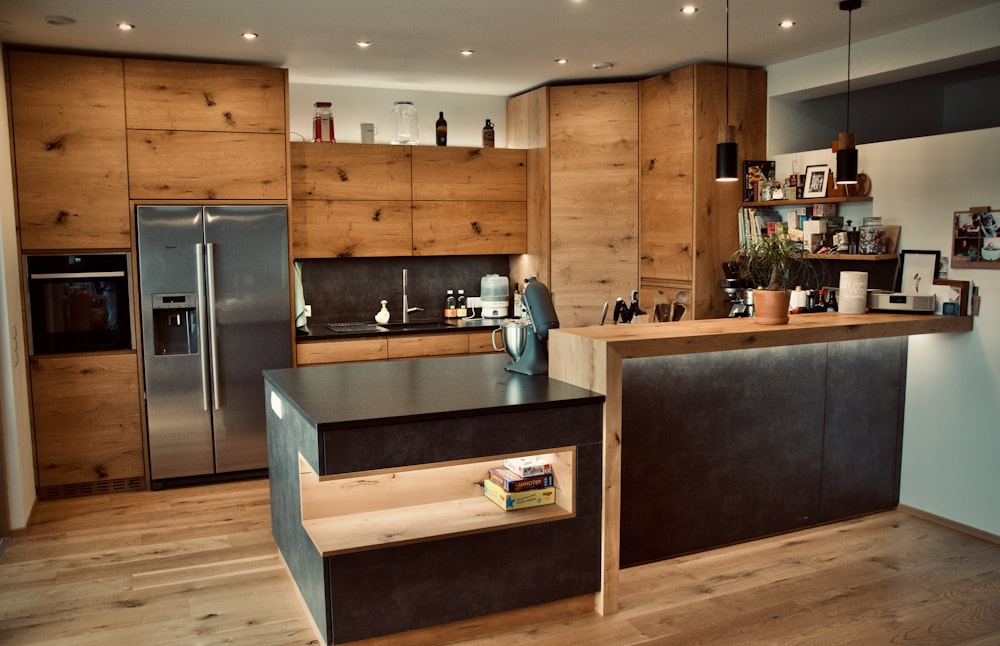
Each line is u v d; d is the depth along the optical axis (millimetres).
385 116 6152
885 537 4039
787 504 4043
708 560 3756
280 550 3756
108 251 4840
